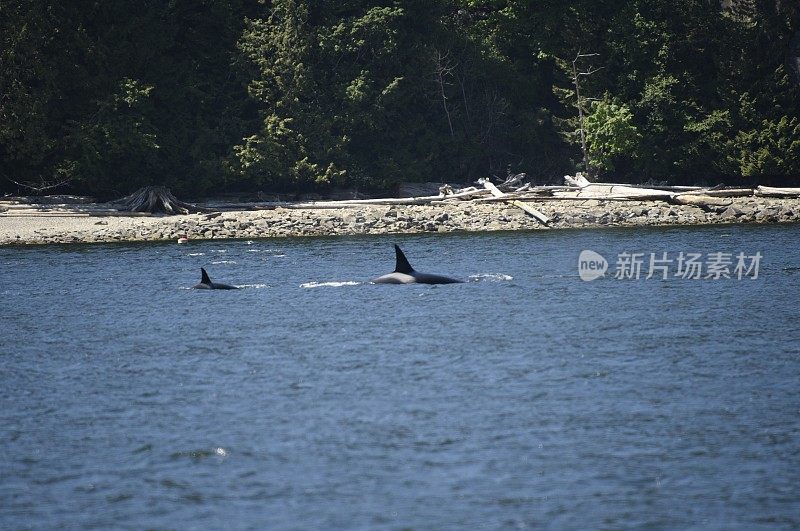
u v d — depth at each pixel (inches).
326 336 4276.6
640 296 5157.5
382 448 2851.9
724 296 5118.1
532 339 4119.1
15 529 2420.0
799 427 2947.8
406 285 5580.7
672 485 2576.3
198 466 2755.9
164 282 6043.3
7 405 3331.7
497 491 2559.1
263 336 4313.5
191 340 4276.6
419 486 2598.4
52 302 5388.8
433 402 3253.0
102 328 4601.4
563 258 6752.0
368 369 3688.5
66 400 3378.4
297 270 6441.9
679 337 4106.8
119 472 2728.8
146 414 3201.3
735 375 3496.6
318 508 2486.5
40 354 4082.2
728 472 2645.2
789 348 3873.0
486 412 3139.8
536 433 2942.9
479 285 5575.8
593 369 3617.1
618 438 2891.2
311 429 3016.7
